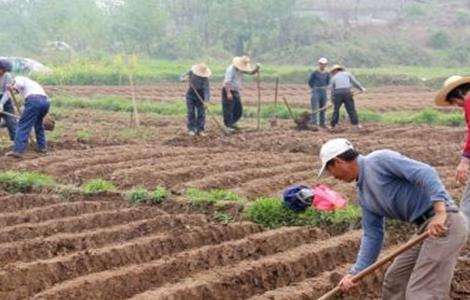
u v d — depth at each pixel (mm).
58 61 53000
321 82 22406
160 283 8938
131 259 9602
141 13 62219
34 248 9781
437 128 21797
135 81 44438
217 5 64312
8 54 63156
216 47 64312
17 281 8719
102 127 22641
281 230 10508
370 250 7090
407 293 6988
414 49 65562
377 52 64312
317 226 10977
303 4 75188
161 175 14234
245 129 21578
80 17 63469
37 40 63062
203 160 15922
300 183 13750
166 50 62969
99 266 9320
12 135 17922
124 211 11562
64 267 9094
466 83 9062
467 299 8680
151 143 19141
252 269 9047
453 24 72625
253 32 64562
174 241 10117
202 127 20266
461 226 6918
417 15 74125
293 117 22484
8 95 16844
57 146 18438
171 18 68875
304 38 66062
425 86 46969
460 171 9578
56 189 13352
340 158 6875
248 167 15375
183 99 32938
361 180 6941
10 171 14562
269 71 48719
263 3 63438
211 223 11281
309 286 8695
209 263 9453
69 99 30828
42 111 16531
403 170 6781
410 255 7199
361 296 8844
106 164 15445
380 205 6965
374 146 17938
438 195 6688
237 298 8703
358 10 74875
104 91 37250
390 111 29906
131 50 62469
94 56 54031
